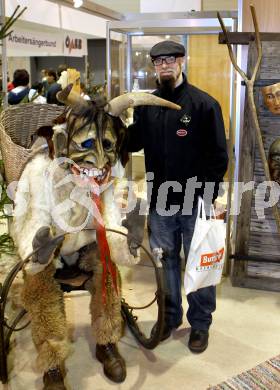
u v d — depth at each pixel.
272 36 3.39
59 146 2.22
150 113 2.70
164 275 2.89
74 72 2.82
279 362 2.77
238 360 2.79
